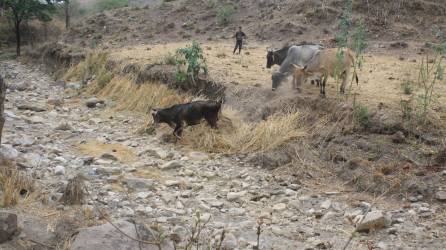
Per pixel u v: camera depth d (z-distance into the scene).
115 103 16.70
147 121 13.52
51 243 6.45
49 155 10.86
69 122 14.54
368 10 26.16
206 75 15.38
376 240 7.28
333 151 10.48
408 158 9.68
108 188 9.00
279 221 8.04
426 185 8.78
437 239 7.26
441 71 12.16
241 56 20.05
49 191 8.42
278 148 11.05
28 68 28.31
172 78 15.98
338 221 7.98
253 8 30.75
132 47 24.59
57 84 21.45
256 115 12.68
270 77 15.31
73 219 7.19
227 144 11.69
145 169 10.43
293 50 13.58
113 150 11.71
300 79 12.70
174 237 6.93
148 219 7.79
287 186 9.55
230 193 9.05
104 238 6.28
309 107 12.09
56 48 27.34
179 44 25.23
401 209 8.30
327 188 9.39
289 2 29.42
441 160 9.44
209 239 6.98
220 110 12.23
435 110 11.15
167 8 33.62
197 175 10.15
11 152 10.23
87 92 18.70
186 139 12.30
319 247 7.02
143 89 16.34
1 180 8.14
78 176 8.73
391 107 11.38
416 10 25.86
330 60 11.92
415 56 19.83
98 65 21.06
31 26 42.69
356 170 9.64
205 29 29.14
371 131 10.88
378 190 8.99
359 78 14.85
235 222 7.93
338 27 25.05
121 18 33.47
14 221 6.38
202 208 8.40
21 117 14.47
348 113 11.30
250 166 10.68
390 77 14.88
